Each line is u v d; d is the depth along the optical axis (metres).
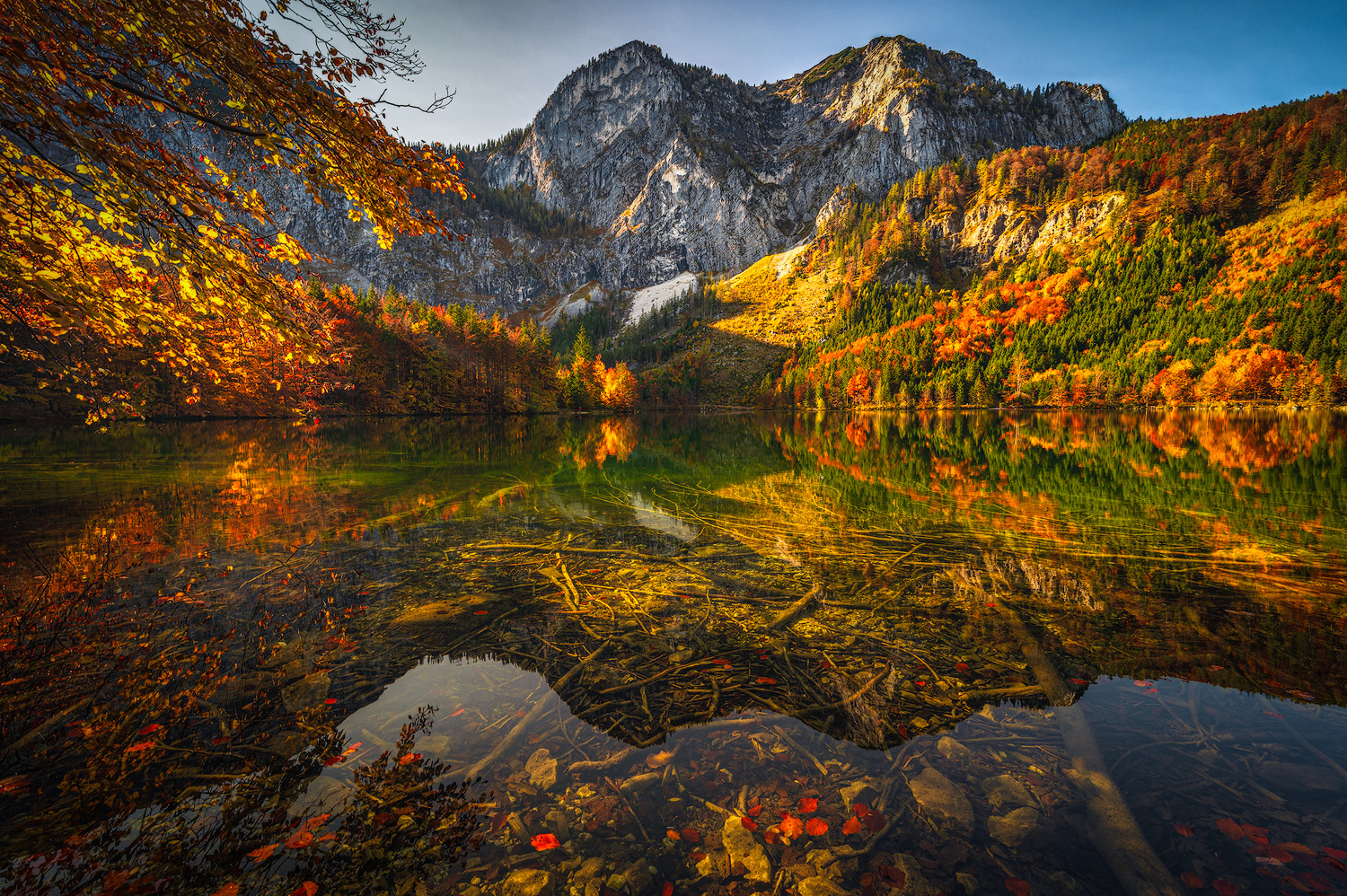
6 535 5.88
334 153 3.84
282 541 5.72
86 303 4.30
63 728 2.38
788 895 1.60
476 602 4.00
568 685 2.82
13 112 2.96
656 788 2.05
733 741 2.34
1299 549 5.09
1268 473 10.02
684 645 3.28
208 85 3.58
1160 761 2.14
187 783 2.04
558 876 1.67
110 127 3.21
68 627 3.53
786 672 2.93
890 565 4.84
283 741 2.33
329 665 3.03
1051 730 2.38
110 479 9.68
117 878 1.60
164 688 2.76
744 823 1.88
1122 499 7.70
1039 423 33.03
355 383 43.19
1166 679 2.80
